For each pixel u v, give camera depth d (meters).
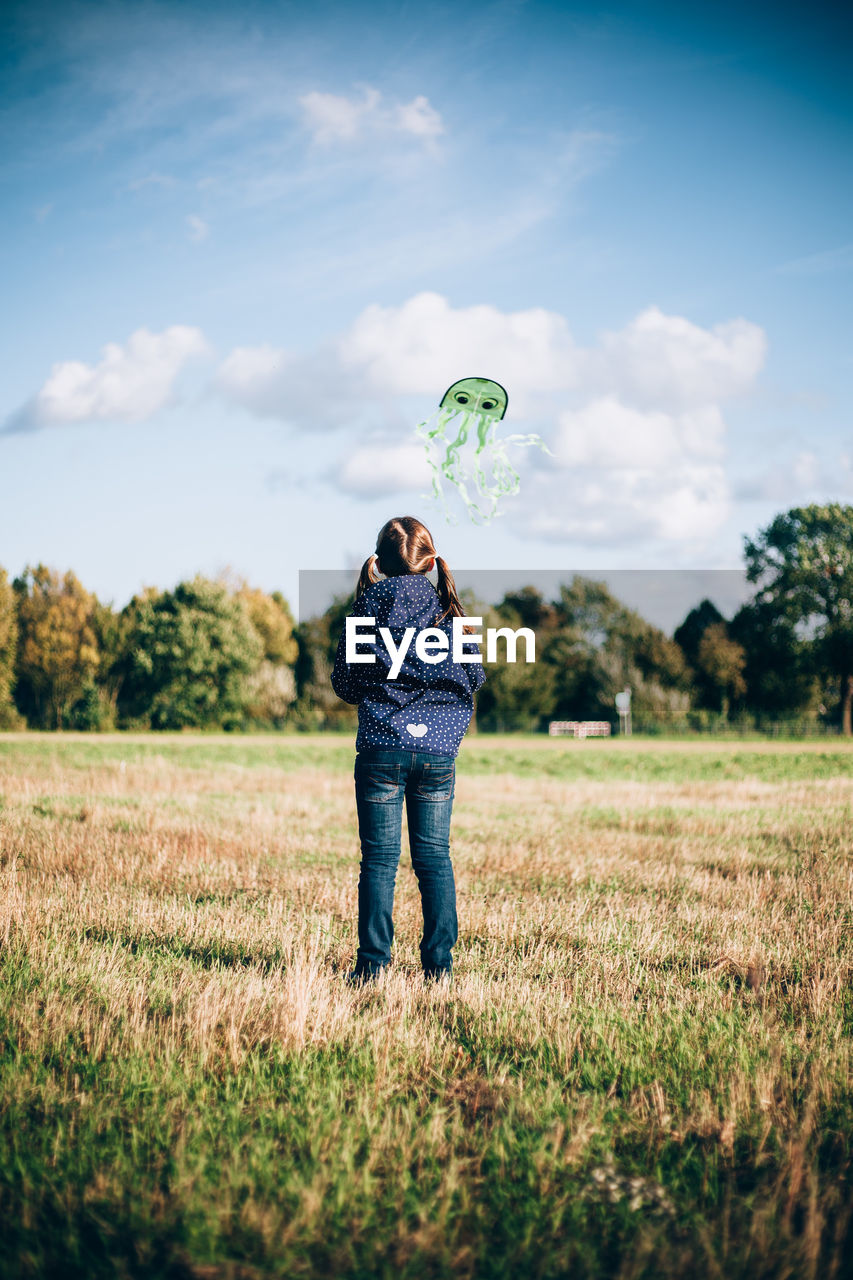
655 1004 3.31
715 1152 2.25
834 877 6.08
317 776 18.81
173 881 5.71
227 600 71.94
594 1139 2.31
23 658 68.81
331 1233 1.88
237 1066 2.70
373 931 3.62
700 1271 1.79
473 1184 2.12
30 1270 1.74
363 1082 2.64
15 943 3.89
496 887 5.86
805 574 67.31
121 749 29.67
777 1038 2.96
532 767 25.56
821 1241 1.89
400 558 3.62
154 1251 1.81
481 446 3.32
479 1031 3.06
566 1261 1.81
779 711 73.12
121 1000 3.17
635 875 6.43
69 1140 2.23
